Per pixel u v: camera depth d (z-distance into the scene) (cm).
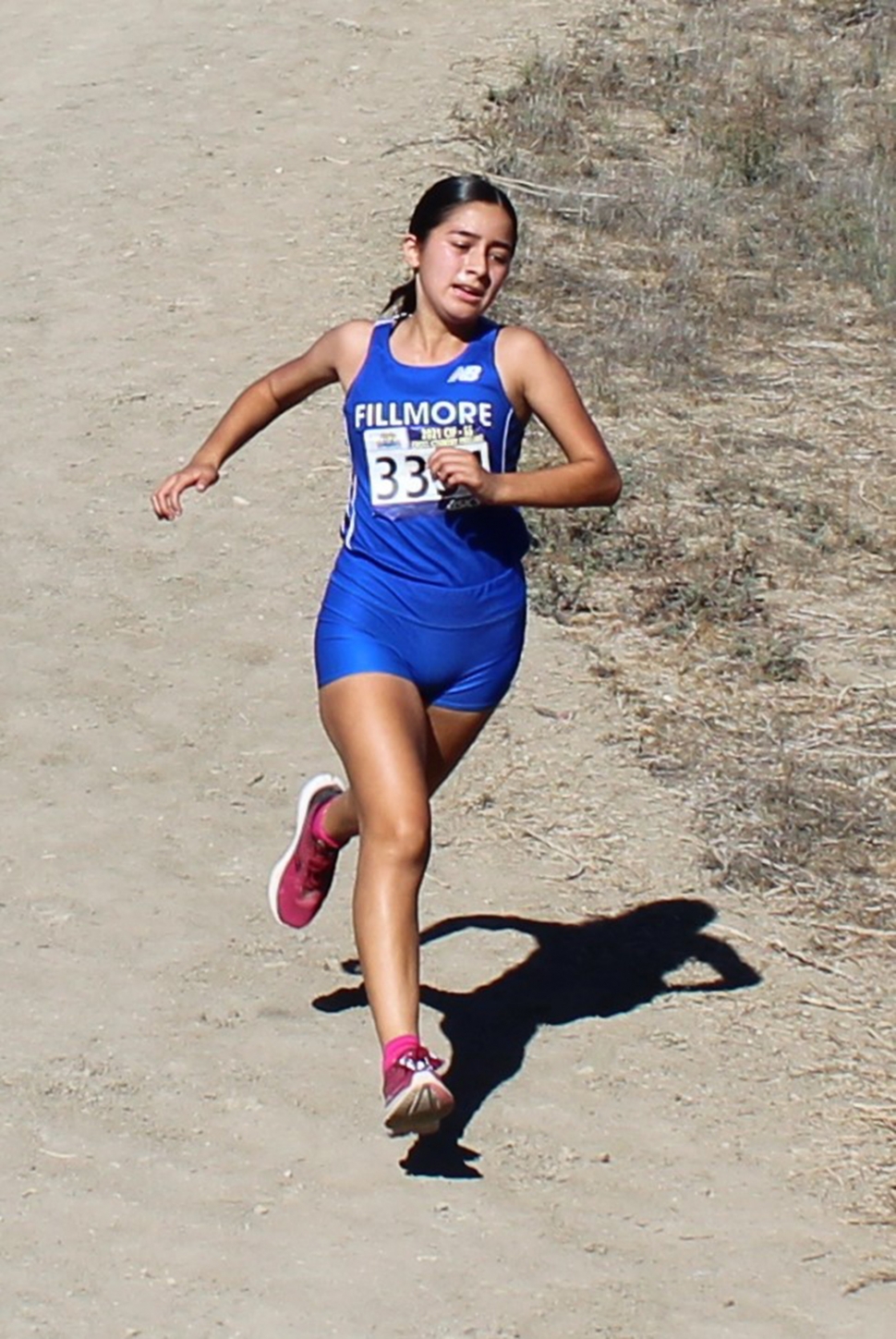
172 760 1174
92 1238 804
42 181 2094
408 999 782
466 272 797
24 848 1081
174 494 851
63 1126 870
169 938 1009
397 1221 820
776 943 1028
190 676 1262
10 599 1346
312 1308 768
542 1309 772
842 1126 891
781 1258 808
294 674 1270
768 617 1358
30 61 2452
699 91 2355
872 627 1354
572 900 1060
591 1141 876
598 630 1330
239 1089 898
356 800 816
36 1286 775
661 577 1397
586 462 802
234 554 1414
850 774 1180
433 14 2559
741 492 1527
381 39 2477
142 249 1930
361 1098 897
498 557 830
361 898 790
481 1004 970
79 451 1556
